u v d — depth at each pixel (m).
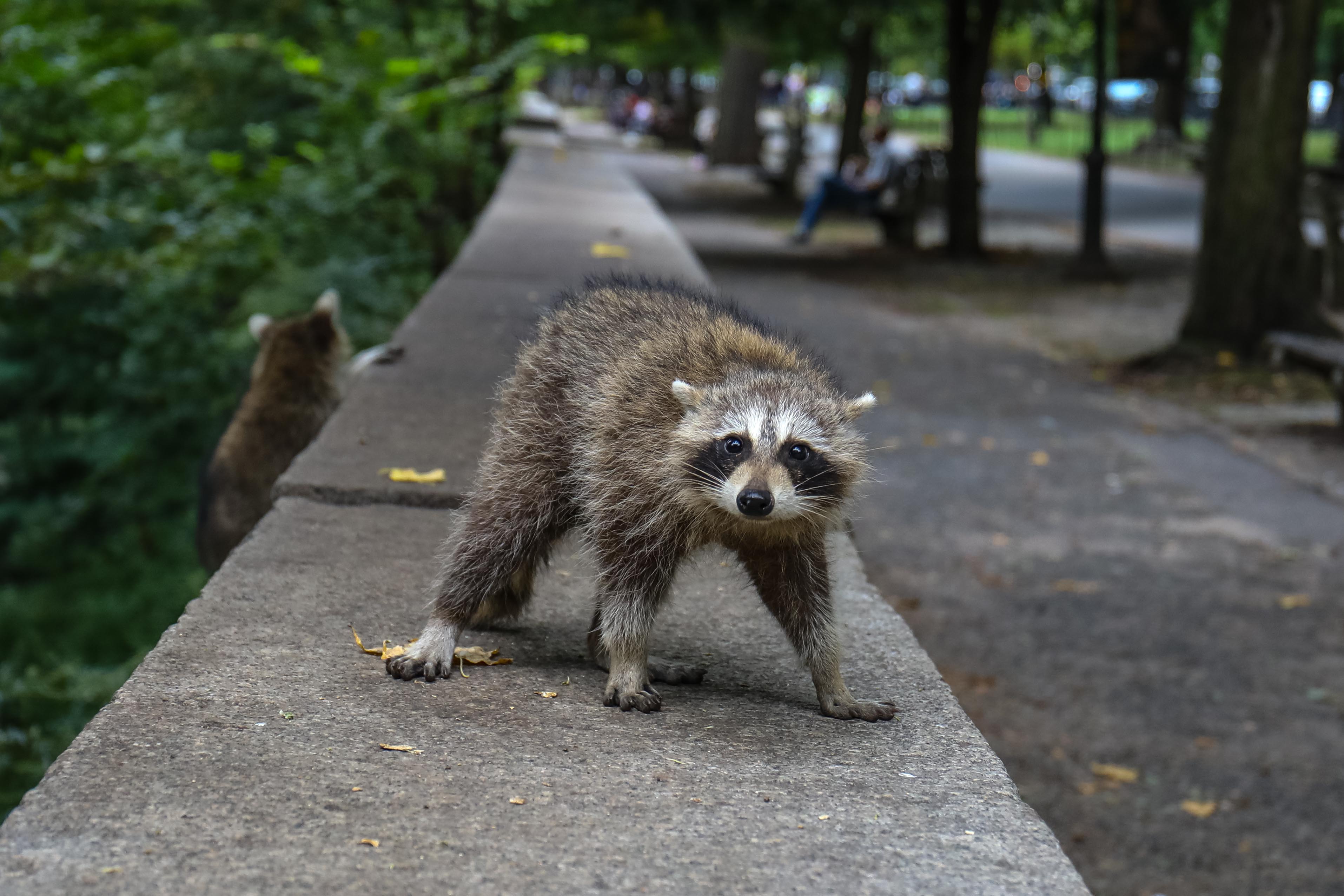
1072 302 16.97
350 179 12.98
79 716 7.75
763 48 28.55
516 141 24.09
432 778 2.61
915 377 12.64
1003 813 2.61
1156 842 5.01
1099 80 18.53
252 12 15.19
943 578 7.65
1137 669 6.49
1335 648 6.72
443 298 8.56
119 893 2.10
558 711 3.05
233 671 3.12
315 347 5.58
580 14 20.17
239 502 5.28
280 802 2.45
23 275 9.09
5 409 11.45
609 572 3.15
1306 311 12.97
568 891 2.20
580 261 10.31
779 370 3.27
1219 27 41.16
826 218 26.27
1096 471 9.77
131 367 11.25
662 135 45.03
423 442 5.25
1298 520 8.70
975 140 20.42
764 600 3.24
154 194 10.05
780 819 2.53
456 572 3.34
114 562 11.20
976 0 22.59
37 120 10.36
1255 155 12.68
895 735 3.03
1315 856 4.92
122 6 11.62
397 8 15.80
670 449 3.06
